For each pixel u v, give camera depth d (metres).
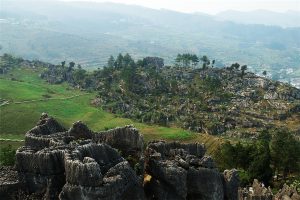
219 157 166.75
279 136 179.25
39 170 52.62
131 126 63.97
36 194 52.44
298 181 140.88
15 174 55.59
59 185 52.00
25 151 54.56
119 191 48.41
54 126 66.25
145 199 51.38
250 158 160.25
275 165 169.25
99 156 53.31
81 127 63.44
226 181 60.03
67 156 49.88
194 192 56.56
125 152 62.78
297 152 166.75
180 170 54.59
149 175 56.56
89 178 46.91
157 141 65.50
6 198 52.47
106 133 64.00
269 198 103.56
